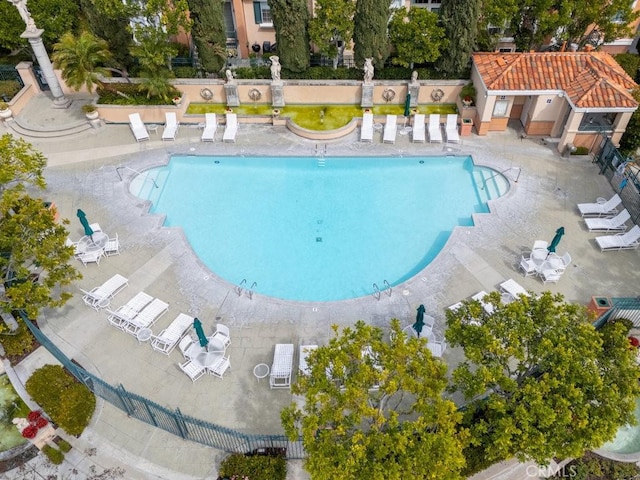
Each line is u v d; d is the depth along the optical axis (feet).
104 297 74.49
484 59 104.58
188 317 72.08
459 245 83.30
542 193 92.32
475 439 49.49
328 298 77.71
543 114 101.55
